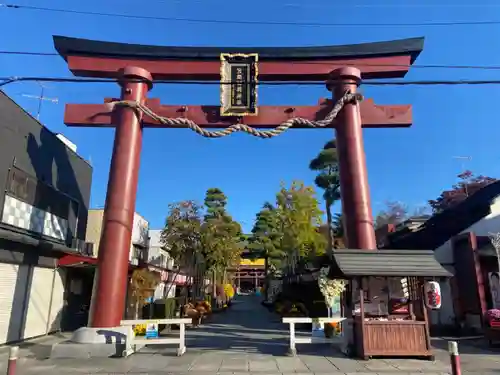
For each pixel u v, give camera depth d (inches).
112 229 515.2
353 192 564.7
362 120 608.7
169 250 1197.7
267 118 593.3
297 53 608.1
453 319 684.7
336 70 604.1
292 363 408.5
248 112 580.7
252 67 593.6
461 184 1696.6
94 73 599.2
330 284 663.1
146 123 581.3
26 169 594.9
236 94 585.9
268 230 1851.6
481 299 625.3
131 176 542.3
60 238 701.9
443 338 609.0
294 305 841.5
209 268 1355.8
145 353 467.2
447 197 1679.4
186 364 403.9
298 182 1262.3
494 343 516.4
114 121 578.2
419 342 429.4
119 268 505.7
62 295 690.2
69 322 709.3
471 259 654.5
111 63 596.7
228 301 2034.9
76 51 592.1
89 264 677.9
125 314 794.8
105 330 465.1
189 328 779.4
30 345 542.0
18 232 569.0
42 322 624.1
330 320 469.7
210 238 1209.4
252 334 675.4
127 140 551.2
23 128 589.9
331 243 1186.0
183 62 603.2
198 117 591.5
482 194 831.7
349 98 584.4
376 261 455.2
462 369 377.7
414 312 474.3
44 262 627.8
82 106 584.7
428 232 895.7
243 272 3991.1
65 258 668.7
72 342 461.4
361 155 578.6
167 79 614.9
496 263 645.9
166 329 750.5
